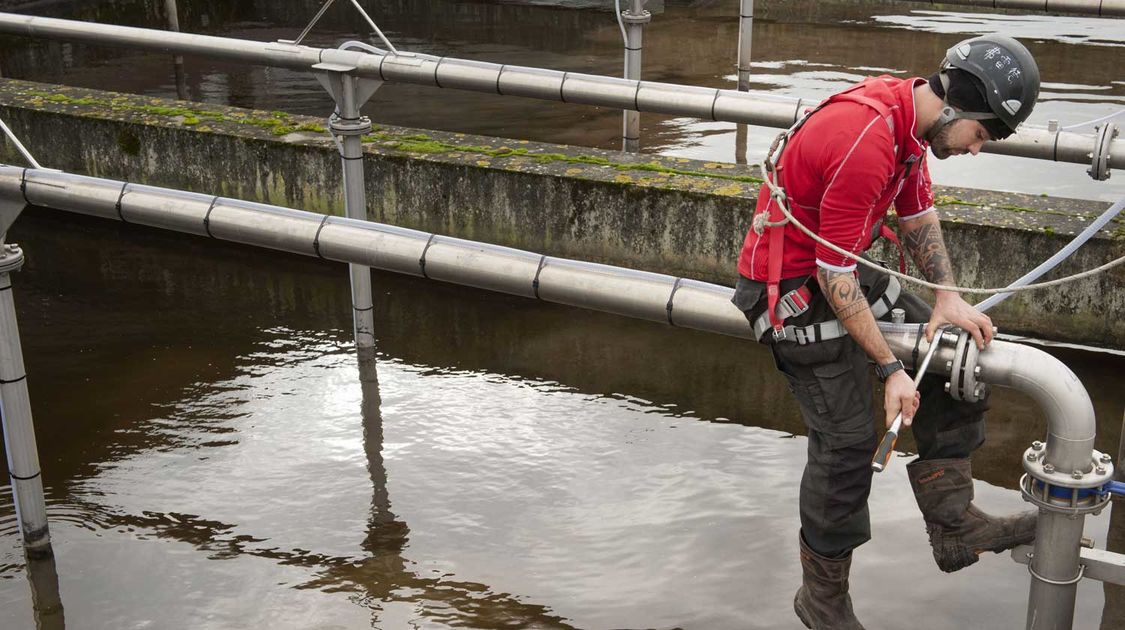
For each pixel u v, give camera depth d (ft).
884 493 12.62
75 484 13.24
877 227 8.47
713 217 17.47
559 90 15.34
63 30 17.62
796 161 7.38
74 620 10.85
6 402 11.24
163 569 11.61
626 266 18.49
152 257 20.35
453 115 27.02
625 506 12.53
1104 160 12.90
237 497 12.90
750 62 28.48
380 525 12.28
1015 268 16.06
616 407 14.92
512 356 16.48
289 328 17.47
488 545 11.87
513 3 39.99
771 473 13.16
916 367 7.77
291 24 37.83
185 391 15.46
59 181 10.85
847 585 9.00
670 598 10.88
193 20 38.83
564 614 10.69
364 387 15.53
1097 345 16.07
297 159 19.92
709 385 15.51
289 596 11.10
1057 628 7.78
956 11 36.24
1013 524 8.79
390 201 19.69
